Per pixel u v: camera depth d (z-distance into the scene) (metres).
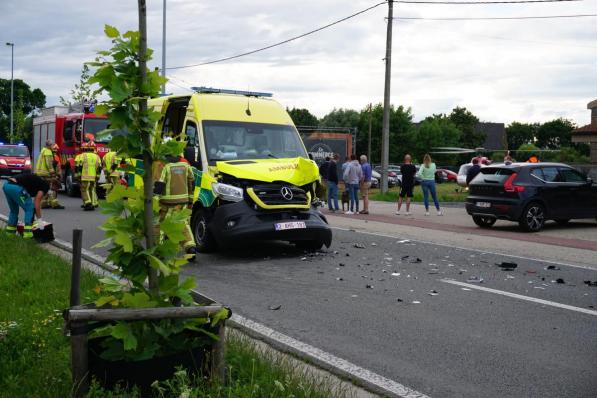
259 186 10.74
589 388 5.01
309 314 7.23
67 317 4.02
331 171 22.59
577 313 7.41
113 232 4.06
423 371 5.36
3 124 101.44
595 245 13.60
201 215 11.44
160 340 4.21
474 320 7.03
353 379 5.10
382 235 14.73
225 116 11.78
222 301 7.84
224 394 4.21
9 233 12.01
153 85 4.11
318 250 11.98
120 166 4.25
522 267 10.56
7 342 5.17
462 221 19.00
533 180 16.47
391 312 7.36
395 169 64.38
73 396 3.96
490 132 126.56
